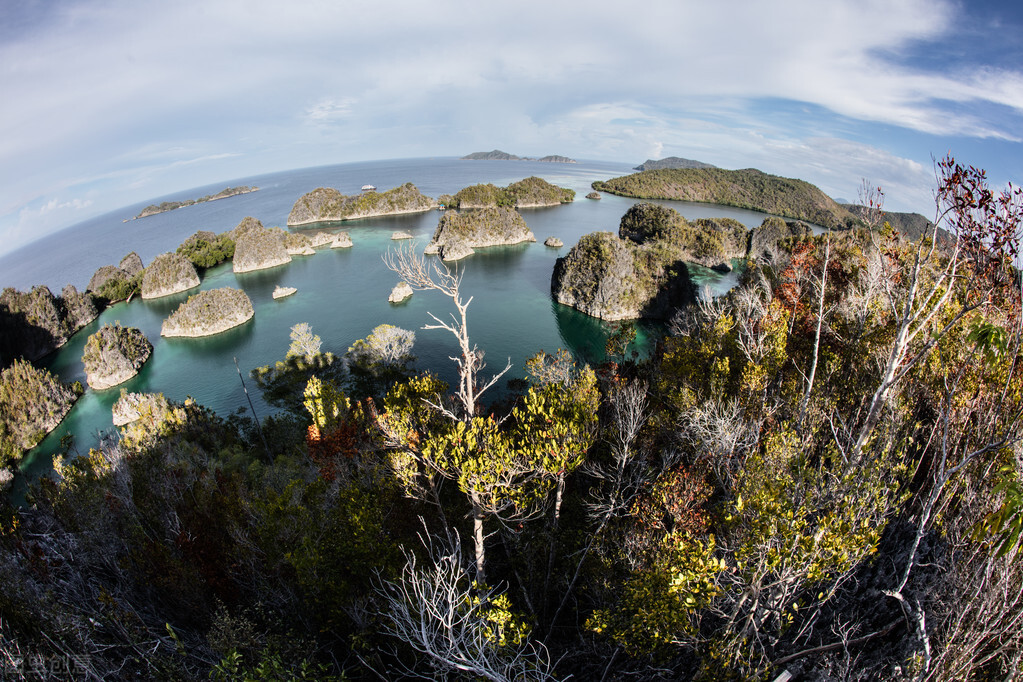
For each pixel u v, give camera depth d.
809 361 27.19
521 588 19.41
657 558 14.34
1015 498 8.16
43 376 80.69
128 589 19.45
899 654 10.15
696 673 11.56
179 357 101.44
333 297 133.88
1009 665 8.27
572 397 22.31
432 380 22.88
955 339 16.53
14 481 63.88
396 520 20.05
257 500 21.12
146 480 30.36
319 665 13.94
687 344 33.03
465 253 170.12
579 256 115.50
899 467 12.62
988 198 11.30
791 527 10.44
